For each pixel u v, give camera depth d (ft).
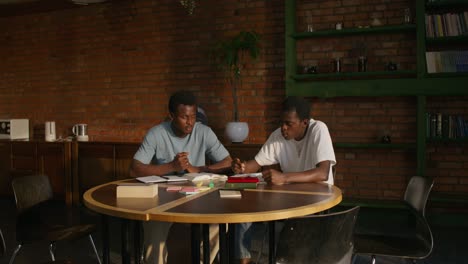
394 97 14.84
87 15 19.04
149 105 18.01
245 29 16.42
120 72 18.49
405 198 8.09
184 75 17.38
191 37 17.22
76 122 19.44
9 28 20.67
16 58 20.62
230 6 16.61
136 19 18.15
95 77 18.98
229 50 14.96
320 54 15.53
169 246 8.25
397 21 14.62
